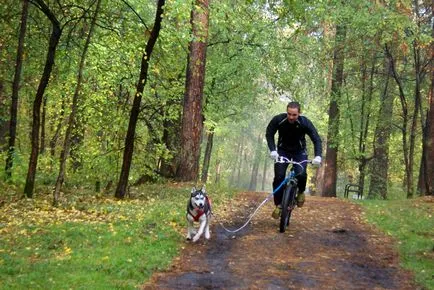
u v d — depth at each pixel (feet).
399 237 31.99
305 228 33.68
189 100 62.54
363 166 91.04
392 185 107.76
